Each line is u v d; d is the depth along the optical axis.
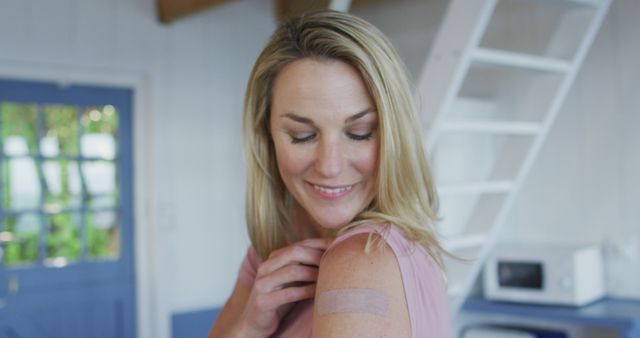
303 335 1.03
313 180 0.94
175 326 4.25
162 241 4.23
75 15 3.92
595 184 3.40
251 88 1.04
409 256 0.88
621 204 3.31
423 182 0.96
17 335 3.79
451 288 2.57
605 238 3.37
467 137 3.48
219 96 4.51
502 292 3.22
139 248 4.20
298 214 1.16
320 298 0.85
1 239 3.76
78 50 3.93
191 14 3.98
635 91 3.25
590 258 3.21
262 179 1.14
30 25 3.77
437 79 2.11
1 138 3.76
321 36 0.89
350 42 0.88
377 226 0.90
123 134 4.18
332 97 0.89
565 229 3.51
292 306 1.09
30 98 3.85
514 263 3.20
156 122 4.21
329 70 0.89
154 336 4.19
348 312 0.82
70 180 3.99
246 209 1.16
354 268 0.85
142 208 4.20
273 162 1.13
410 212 0.93
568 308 3.07
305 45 0.90
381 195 0.92
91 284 4.03
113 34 4.05
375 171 0.93
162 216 4.22
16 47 3.72
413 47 4.07
